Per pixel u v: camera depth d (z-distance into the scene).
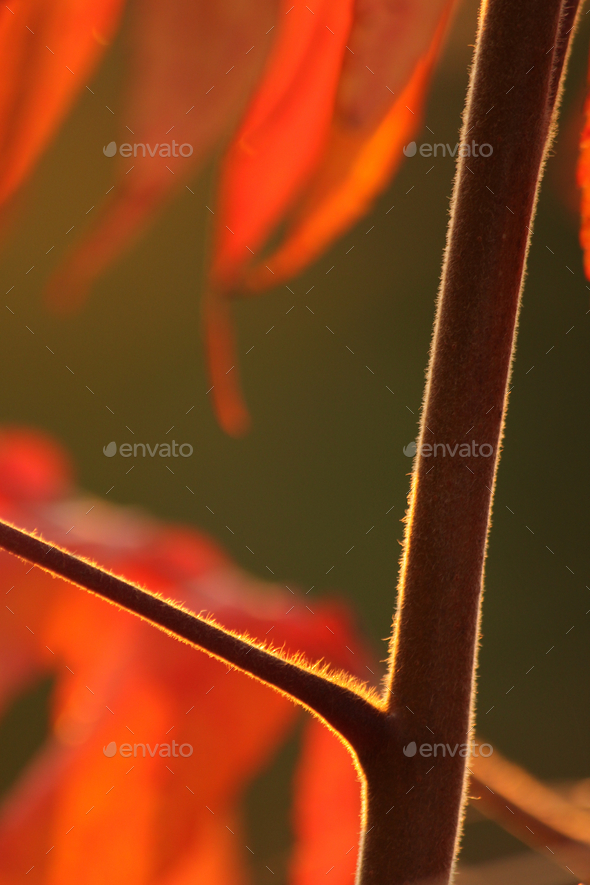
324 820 0.61
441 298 0.54
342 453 2.85
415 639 0.54
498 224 0.54
